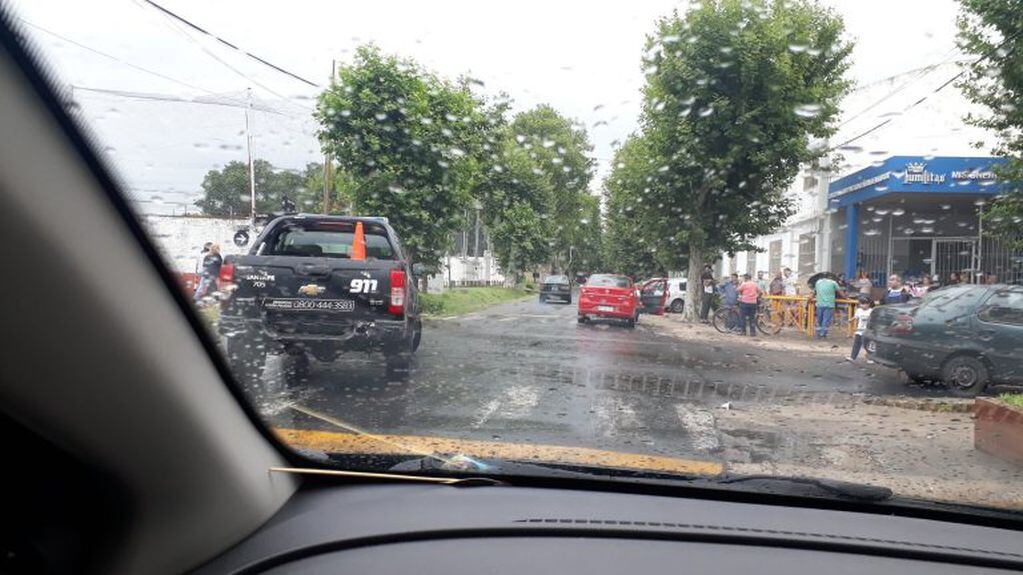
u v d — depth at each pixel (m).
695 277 20.98
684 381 9.12
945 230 20.66
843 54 18.22
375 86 15.03
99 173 1.72
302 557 2.11
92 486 1.84
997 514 2.57
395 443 3.73
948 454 5.23
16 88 1.51
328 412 5.55
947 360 8.95
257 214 11.05
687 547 2.27
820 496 2.63
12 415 1.66
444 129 15.88
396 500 2.49
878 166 18.45
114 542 1.86
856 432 6.11
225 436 2.11
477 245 37.72
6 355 1.58
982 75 10.54
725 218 20.11
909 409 7.49
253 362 6.45
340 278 7.03
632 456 4.49
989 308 9.02
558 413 6.44
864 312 12.26
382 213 15.41
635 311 18.83
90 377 1.71
